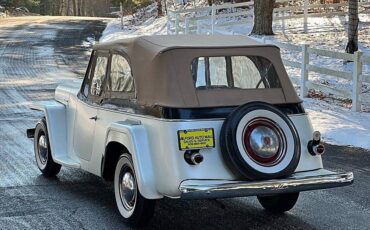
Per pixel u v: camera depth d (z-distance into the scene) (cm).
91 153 622
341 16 2902
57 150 704
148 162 509
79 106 663
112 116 578
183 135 494
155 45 546
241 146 495
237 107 515
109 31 3672
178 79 519
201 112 510
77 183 716
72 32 3681
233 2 3195
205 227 552
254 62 566
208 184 482
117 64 589
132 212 541
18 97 1490
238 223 565
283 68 569
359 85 1248
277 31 2559
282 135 515
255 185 489
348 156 878
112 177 605
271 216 589
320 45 2152
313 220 577
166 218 579
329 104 1352
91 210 602
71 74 2022
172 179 489
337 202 641
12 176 745
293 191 505
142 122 529
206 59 540
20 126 1105
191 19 2669
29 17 5197
